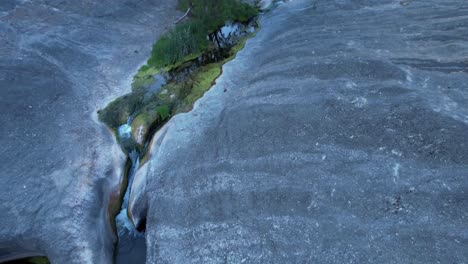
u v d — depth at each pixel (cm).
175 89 2369
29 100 2186
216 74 2498
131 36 3062
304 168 1571
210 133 1862
